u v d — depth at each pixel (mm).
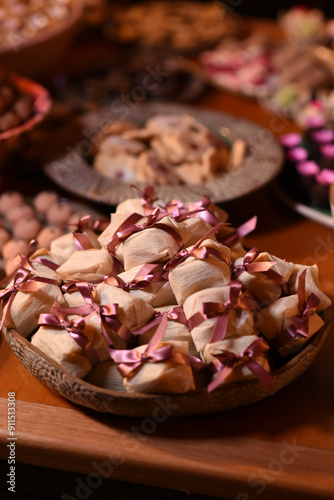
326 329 777
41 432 756
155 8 1699
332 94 1275
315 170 1039
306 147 1103
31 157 1095
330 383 802
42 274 808
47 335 752
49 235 922
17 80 1150
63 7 1242
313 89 1295
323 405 781
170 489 757
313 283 798
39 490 792
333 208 923
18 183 1102
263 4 2248
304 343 775
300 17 1562
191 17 1635
